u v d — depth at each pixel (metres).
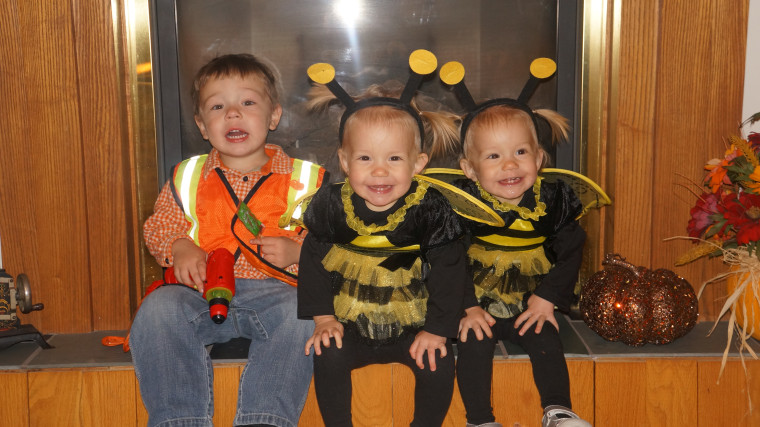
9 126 1.47
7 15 1.43
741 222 1.37
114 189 1.52
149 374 1.25
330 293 1.33
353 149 1.24
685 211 1.55
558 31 1.57
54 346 1.46
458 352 1.33
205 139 1.60
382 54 1.58
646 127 1.52
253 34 1.57
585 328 1.53
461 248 1.31
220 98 1.42
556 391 1.30
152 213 1.58
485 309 1.40
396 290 1.29
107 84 1.48
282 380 1.26
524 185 1.31
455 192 1.27
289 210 1.31
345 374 1.27
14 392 1.34
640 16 1.49
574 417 1.23
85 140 1.49
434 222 1.27
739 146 1.40
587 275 1.60
